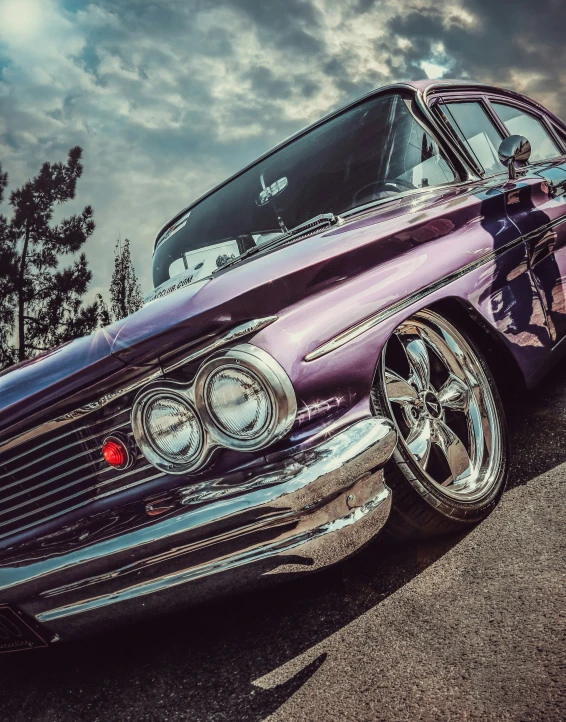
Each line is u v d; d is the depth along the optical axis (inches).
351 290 66.1
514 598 60.6
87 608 63.9
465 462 77.9
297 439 58.9
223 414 57.4
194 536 58.6
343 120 104.1
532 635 55.2
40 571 64.2
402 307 69.3
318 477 56.9
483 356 83.5
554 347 95.2
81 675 71.8
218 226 108.3
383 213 80.8
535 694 48.8
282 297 61.4
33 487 67.7
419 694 52.4
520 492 79.7
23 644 70.2
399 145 97.1
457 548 71.2
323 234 74.5
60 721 64.8
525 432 95.4
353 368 62.3
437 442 76.6
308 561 58.2
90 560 62.0
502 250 86.5
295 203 100.7
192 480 61.2
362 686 55.4
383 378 66.5
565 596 58.8
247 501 57.1
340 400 61.0
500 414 82.6
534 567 64.3
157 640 73.6
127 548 60.5
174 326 58.9
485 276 82.4
